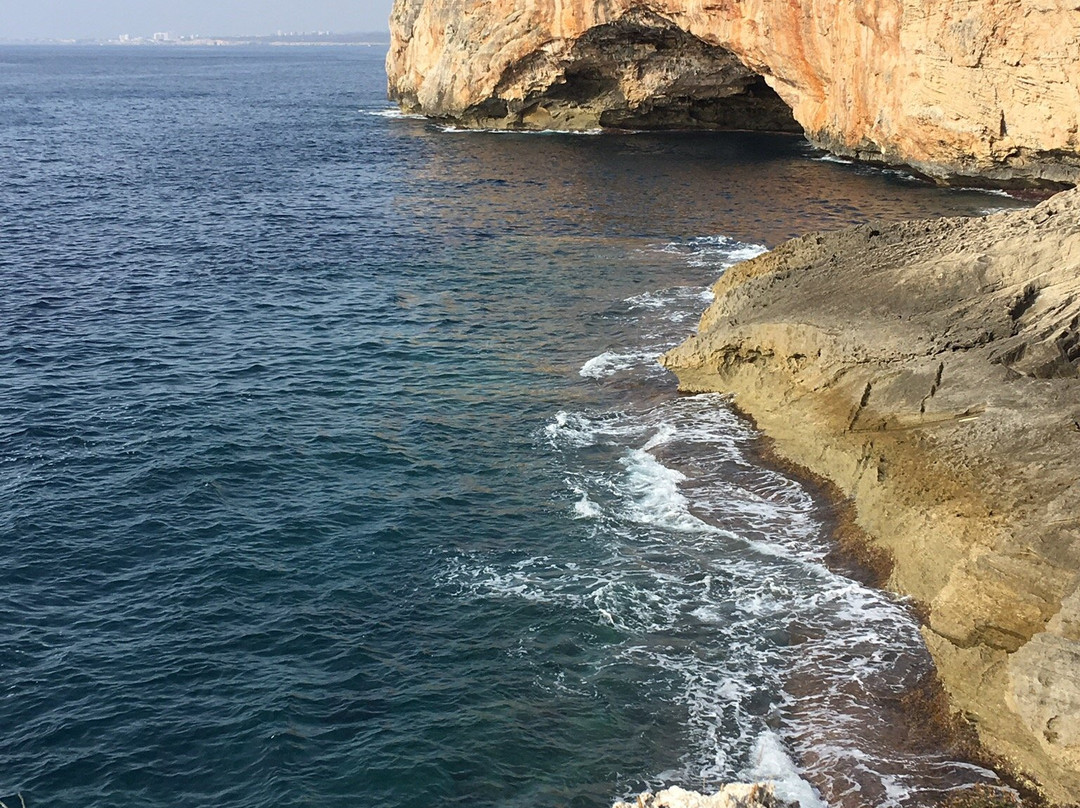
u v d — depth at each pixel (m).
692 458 20.73
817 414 20.22
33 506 19.12
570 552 17.55
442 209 46.56
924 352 19.44
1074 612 12.06
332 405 24.00
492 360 26.73
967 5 43.22
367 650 15.09
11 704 13.95
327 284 34.06
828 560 17.00
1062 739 11.56
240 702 13.98
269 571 17.16
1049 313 19.28
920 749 12.84
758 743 13.07
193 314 30.84
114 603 16.27
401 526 18.53
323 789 12.49
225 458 21.19
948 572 15.18
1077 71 40.62
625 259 36.41
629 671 14.45
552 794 12.35
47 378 25.48
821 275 24.20
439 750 13.07
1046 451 15.80
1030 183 45.88
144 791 12.52
